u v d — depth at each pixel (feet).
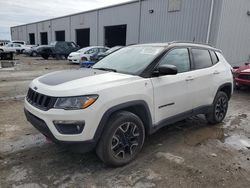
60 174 9.36
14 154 10.91
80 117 8.46
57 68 48.24
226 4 44.29
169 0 53.36
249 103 23.13
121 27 76.69
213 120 15.55
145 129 11.05
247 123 16.62
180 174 9.61
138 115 10.76
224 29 45.88
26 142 12.22
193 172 9.78
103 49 59.82
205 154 11.48
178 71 12.36
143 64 11.21
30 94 10.31
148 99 10.41
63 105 8.52
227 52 48.57
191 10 48.85
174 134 14.02
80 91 8.64
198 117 17.49
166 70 10.43
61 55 72.49
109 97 9.00
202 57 14.33
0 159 10.40
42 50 71.97
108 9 75.20
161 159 10.81
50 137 8.93
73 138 8.57
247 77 27.30
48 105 8.82
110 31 80.84
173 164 10.39
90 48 58.18
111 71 11.44
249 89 29.99
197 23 47.98
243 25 50.52
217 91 15.11
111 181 8.98
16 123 14.99
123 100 9.43
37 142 12.24
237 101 23.98
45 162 10.26
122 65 12.01
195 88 13.11
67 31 104.42
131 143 10.25
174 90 11.76
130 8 65.77
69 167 9.91
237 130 15.11
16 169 9.62
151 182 9.00
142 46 13.39
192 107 13.30
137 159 10.73
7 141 12.30
